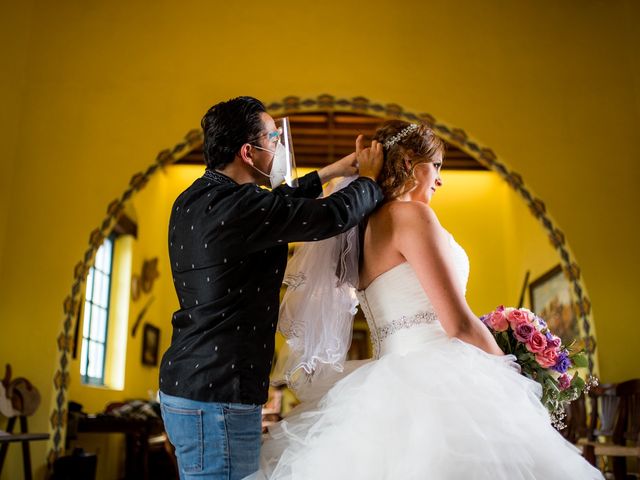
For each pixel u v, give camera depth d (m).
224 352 1.70
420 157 2.06
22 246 5.90
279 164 1.97
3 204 5.91
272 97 6.29
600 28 6.48
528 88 6.36
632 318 5.93
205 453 1.67
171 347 1.78
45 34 6.31
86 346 8.13
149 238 9.92
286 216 1.75
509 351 1.97
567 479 1.67
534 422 1.73
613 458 4.97
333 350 2.09
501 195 10.72
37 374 5.66
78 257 5.92
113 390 8.45
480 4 6.51
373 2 6.48
